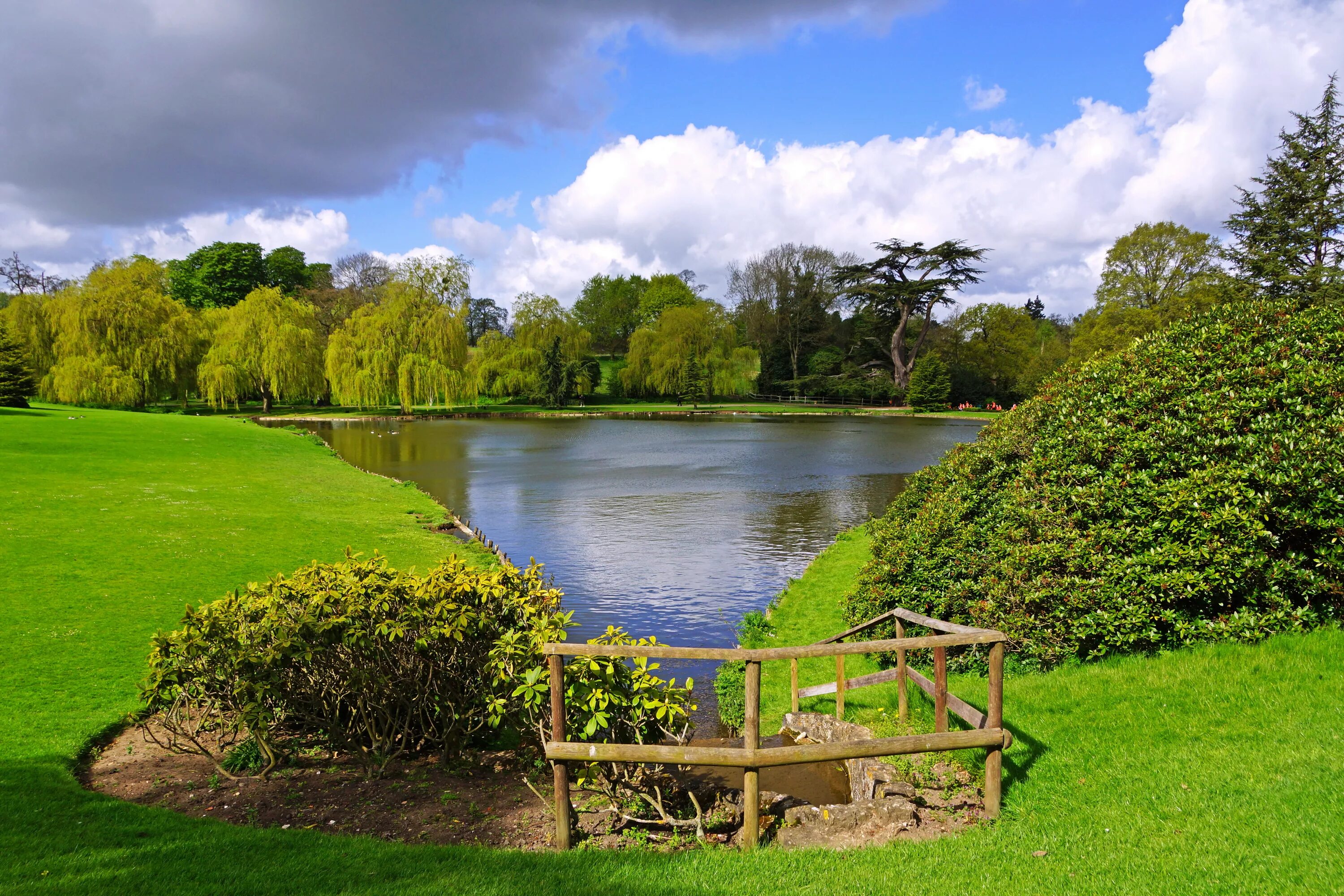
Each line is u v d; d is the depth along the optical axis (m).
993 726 4.76
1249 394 7.00
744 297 95.69
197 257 93.88
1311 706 5.27
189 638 5.77
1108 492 7.15
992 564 8.11
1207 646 6.39
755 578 15.05
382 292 71.38
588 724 4.85
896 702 7.56
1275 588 6.38
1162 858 3.96
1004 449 9.20
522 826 5.01
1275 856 3.83
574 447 43.88
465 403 80.12
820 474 31.39
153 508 17.98
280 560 13.86
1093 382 8.41
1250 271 36.88
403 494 24.64
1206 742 5.15
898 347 83.44
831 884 3.92
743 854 4.35
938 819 4.80
